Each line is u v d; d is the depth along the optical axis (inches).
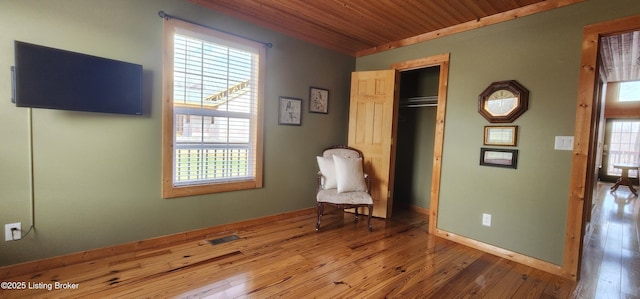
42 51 73.9
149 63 95.4
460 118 115.4
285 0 102.0
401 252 103.8
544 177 93.5
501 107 102.4
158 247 100.3
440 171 122.0
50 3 78.2
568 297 77.4
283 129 135.2
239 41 115.6
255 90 124.1
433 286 80.7
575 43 87.3
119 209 93.1
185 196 107.2
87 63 81.5
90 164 87.1
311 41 142.1
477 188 110.3
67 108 78.5
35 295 69.0
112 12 87.7
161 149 100.2
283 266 89.3
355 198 124.4
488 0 94.1
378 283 81.0
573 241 87.4
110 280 77.1
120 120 91.5
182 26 100.8
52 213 82.0
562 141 89.7
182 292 72.6
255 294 73.1
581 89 86.1
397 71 142.2
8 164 75.5
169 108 100.2
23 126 76.8
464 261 98.0
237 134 121.0
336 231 124.3
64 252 84.6
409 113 171.3
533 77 95.6
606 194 230.4
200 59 107.9
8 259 76.9
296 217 143.1
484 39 108.0
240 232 118.5
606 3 81.9
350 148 150.8
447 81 119.5
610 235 128.3
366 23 118.8
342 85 159.8
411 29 123.5
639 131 286.8
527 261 96.9
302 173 145.3
